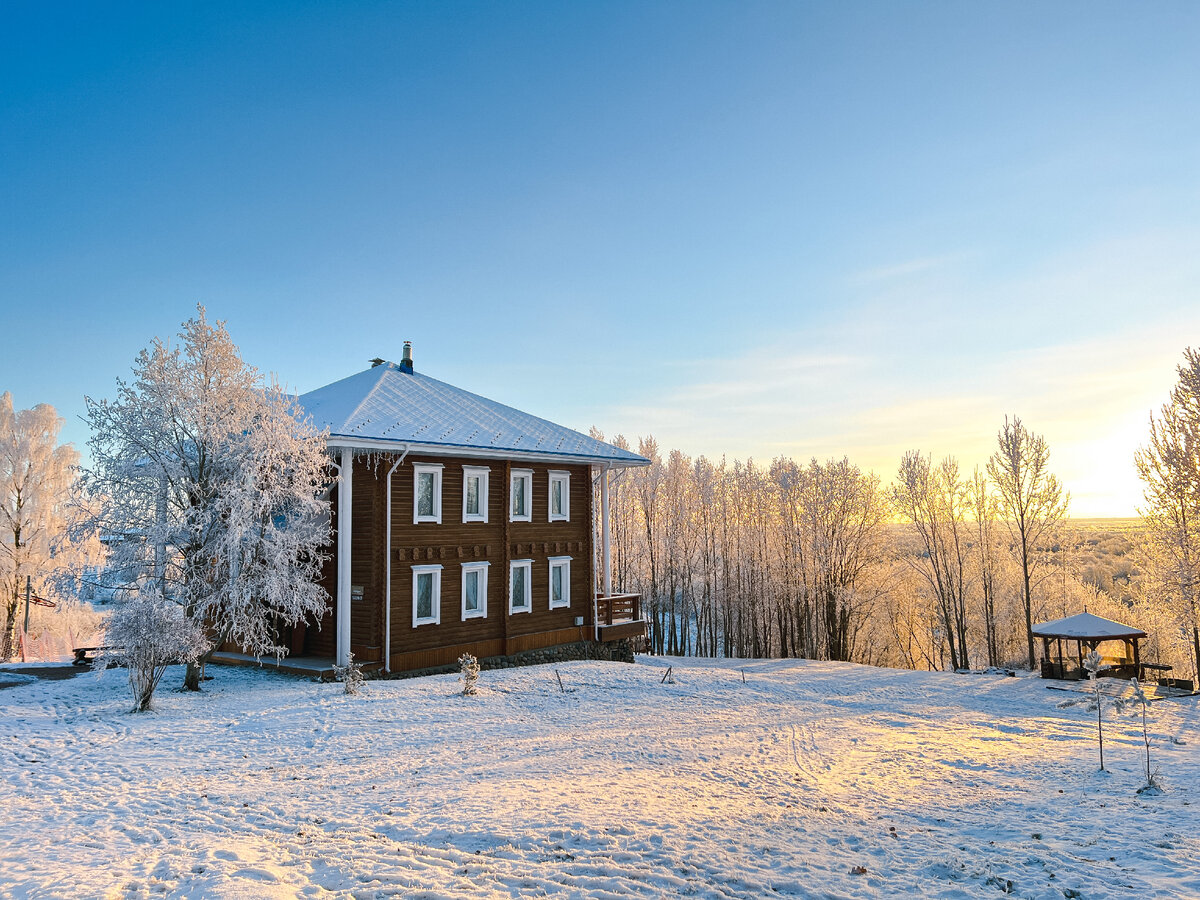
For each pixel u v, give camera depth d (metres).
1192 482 29.66
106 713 15.48
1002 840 8.69
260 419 19.36
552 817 8.81
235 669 21.67
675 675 25.20
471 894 6.28
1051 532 43.12
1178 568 30.09
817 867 7.48
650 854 7.57
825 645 51.94
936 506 51.34
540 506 27.77
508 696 19.23
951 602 50.81
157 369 18.53
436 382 30.11
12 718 14.75
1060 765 13.81
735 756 13.81
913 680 29.09
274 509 19.61
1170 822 9.42
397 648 22.19
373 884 6.50
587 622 29.28
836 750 15.02
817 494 50.19
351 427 22.06
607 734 15.25
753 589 54.03
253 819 9.00
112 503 18.48
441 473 23.95
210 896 6.13
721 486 58.84
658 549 58.69
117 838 8.26
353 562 21.91
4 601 32.62
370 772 11.62
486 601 25.19
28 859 7.50
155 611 16.27
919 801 10.84
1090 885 6.96
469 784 10.80
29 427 33.72
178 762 12.11
